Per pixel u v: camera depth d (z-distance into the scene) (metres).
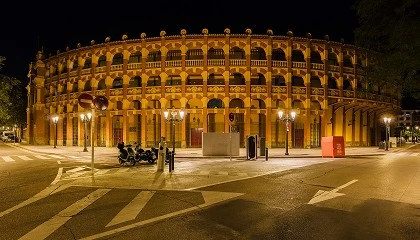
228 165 21.09
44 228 7.32
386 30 8.38
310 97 47.56
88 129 52.03
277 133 47.50
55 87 59.25
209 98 46.25
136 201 10.10
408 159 26.98
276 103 47.94
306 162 23.56
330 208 9.23
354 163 22.73
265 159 26.34
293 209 9.12
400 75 9.39
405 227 7.43
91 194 11.18
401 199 10.42
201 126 47.34
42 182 13.98
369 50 9.61
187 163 22.66
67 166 20.86
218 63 46.16
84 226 7.48
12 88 26.91
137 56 50.16
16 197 10.73
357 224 7.66
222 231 7.15
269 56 46.38
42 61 61.16
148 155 22.56
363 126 56.62
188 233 7.01
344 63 51.28
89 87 53.09
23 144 62.47
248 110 45.97
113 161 24.86
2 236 6.77
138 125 49.25
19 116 76.25
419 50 8.06
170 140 47.56
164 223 7.74
